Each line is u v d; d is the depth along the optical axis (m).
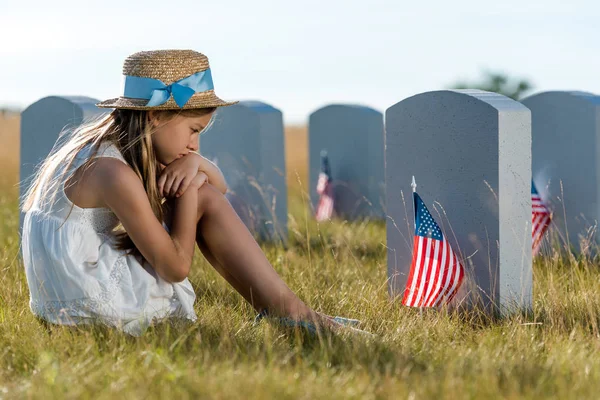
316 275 6.08
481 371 3.58
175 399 3.19
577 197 7.41
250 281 4.43
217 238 4.41
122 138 4.25
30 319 4.55
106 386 3.39
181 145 4.27
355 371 3.58
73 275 4.07
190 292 4.40
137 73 4.20
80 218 4.12
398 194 5.50
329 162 11.21
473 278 5.05
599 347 4.05
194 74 4.24
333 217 10.97
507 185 4.86
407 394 3.27
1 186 14.73
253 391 3.21
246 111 8.90
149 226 4.04
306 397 3.17
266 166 8.86
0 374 3.67
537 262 6.51
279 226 8.77
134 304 4.14
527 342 4.16
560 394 3.28
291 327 4.26
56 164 4.27
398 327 4.44
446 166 5.14
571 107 7.41
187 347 3.94
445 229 5.20
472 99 4.92
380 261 6.86
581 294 5.16
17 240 7.73
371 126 10.67
